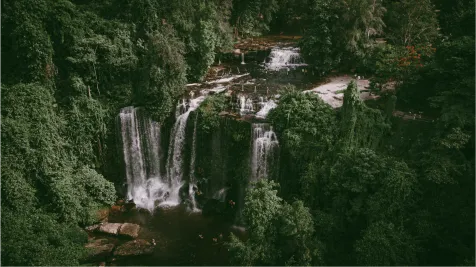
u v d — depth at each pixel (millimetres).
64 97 34844
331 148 29406
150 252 29781
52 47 34438
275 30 60062
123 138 36750
